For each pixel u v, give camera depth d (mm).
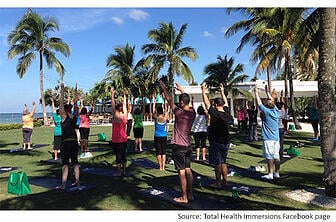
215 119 5781
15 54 26719
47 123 28609
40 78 28500
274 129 6457
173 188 5867
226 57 26922
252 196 5352
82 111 10047
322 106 5242
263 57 20438
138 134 10750
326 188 5227
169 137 15969
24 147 11594
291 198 5219
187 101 5016
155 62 26812
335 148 5152
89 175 7059
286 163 8383
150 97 30422
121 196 5332
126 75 32719
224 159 5895
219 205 4852
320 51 5320
